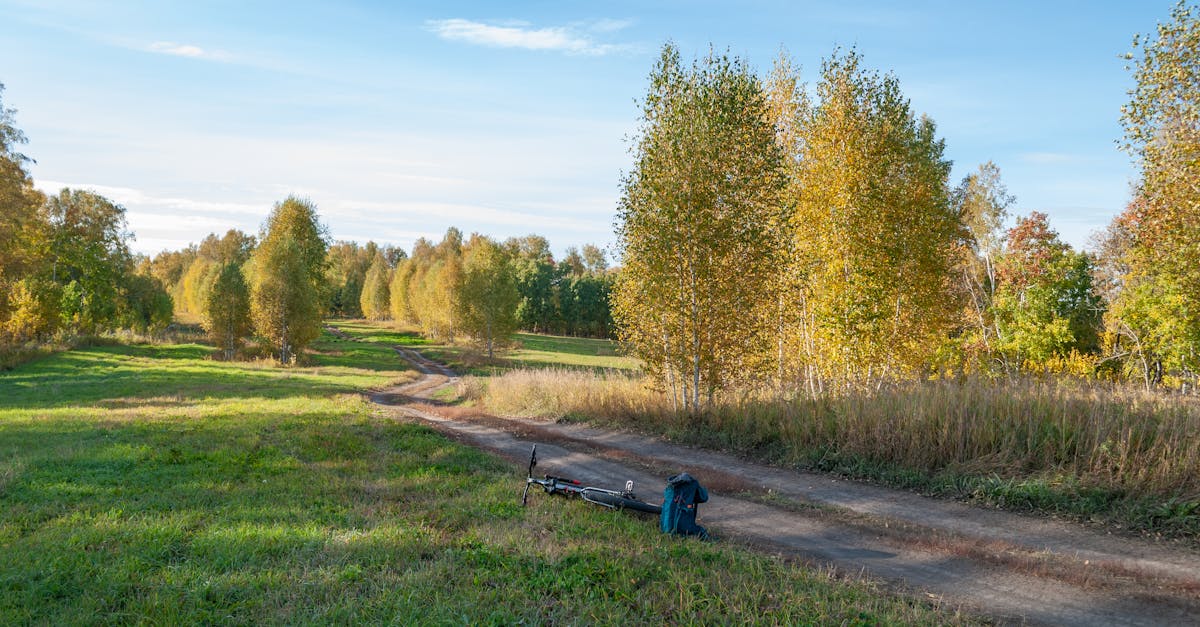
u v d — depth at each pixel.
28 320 49.47
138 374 37.62
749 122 17.95
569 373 26.62
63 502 9.38
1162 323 20.05
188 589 6.05
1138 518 8.38
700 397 18.67
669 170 17.84
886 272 19.36
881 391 14.98
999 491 9.84
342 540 7.55
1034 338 26.83
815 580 6.60
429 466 12.80
